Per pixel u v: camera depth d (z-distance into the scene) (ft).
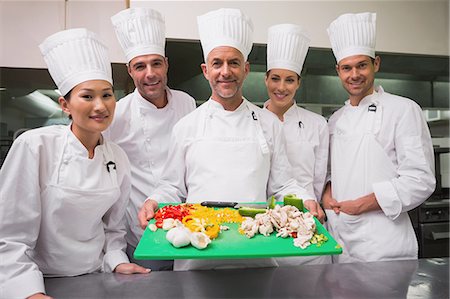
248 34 3.78
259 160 3.63
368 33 4.22
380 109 4.21
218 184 3.51
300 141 4.54
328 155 4.77
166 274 2.95
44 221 2.96
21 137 2.92
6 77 6.08
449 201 6.42
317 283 2.72
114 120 4.50
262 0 6.08
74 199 2.92
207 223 2.99
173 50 6.44
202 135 3.71
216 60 3.55
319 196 4.75
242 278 2.83
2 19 5.35
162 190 3.85
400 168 4.03
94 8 5.56
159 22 4.34
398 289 2.60
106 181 3.16
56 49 3.03
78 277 2.98
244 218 3.15
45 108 6.50
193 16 5.88
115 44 5.61
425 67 7.43
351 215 4.13
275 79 4.44
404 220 4.09
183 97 4.89
